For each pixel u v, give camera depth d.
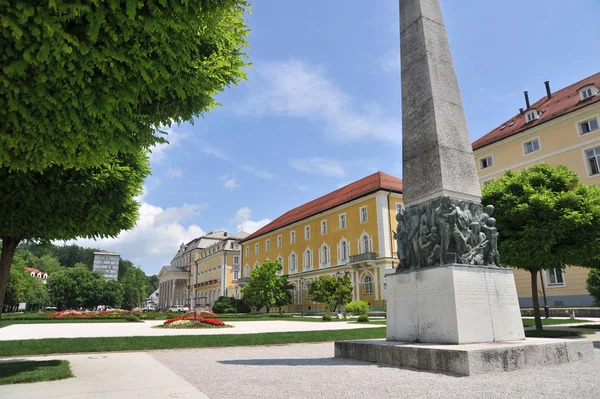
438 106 9.24
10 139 5.39
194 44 6.31
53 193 9.07
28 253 107.81
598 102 27.88
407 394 5.09
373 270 40.31
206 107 8.03
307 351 10.91
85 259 136.50
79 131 5.76
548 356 7.22
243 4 7.84
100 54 5.19
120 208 10.88
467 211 8.71
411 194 9.44
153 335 15.80
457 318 7.49
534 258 13.62
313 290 40.19
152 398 5.10
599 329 16.00
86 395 5.29
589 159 28.58
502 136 33.97
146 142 7.28
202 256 88.44
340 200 47.47
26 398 5.09
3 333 17.25
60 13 4.59
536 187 14.49
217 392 5.50
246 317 36.47
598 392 4.95
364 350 8.27
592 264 15.18
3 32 4.38
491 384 5.54
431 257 8.41
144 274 148.00
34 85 5.09
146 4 5.29
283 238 58.28
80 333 17.33
